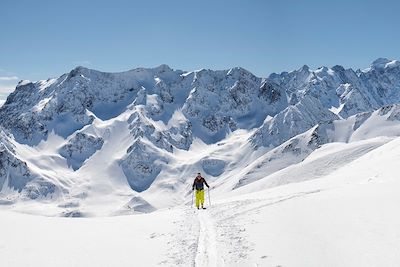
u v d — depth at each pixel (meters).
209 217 25.42
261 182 127.06
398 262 12.62
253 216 23.12
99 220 26.52
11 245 17.97
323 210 21.09
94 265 15.28
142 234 20.97
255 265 14.34
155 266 15.12
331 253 14.42
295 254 14.88
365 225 16.86
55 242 18.89
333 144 151.25
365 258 13.44
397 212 17.95
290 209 23.11
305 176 115.38
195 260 15.59
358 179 42.44
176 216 27.16
